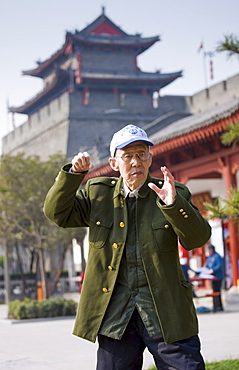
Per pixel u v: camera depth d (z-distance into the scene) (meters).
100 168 21.56
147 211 3.80
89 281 3.80
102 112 46.34
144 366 7.61
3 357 9.27
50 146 47.31
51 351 9.72
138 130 3.73
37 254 27.72
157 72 52.00
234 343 9.46
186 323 3.69
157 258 3.71
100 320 3.74
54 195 3.75
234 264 17.58
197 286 21.50
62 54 56.22
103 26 55.06
